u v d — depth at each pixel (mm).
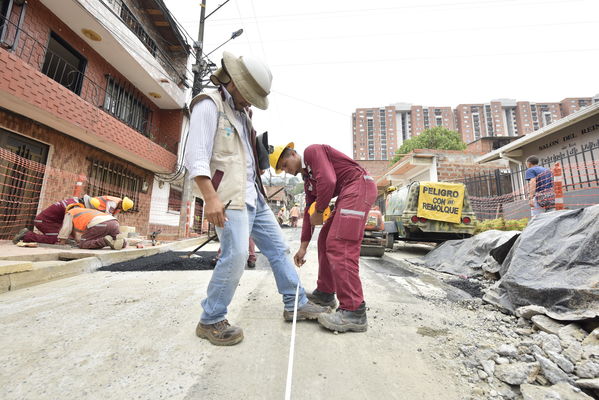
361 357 1450
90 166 7348
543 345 1519
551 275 2035
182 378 1205
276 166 2361
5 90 4527
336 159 2078
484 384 1239
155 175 10406
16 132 5410
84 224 4566
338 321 1771
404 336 1733
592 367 1240
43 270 2945
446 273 3982
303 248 2424
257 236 1932
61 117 5625
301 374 1275
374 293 2785
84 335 1596
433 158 11961
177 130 11000
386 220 8109
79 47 7211
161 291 2598
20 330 1641
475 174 11812
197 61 9391
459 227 5832
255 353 1452
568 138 7824
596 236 1930
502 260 3256
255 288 2795
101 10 6730
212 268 3908
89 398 1046
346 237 1866
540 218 2523
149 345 1498
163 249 5820
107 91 8180
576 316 1681
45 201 5965
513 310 2150
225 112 1604
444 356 1482
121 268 3801
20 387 1094
